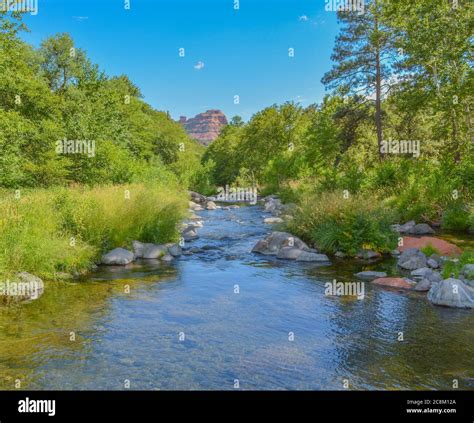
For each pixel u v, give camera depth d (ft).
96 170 74.59
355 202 45.44
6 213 33.68
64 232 36.63
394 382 16.65
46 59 131.75
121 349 19.66
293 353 19.33
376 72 105.19
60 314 24.34
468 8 68.49
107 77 112.98
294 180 114.52
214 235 55.31
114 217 41.42
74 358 18.66
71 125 79.00
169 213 47.11
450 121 79.92
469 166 59.41
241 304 26.58
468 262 31.81
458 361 18.35
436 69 76.23
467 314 24.26
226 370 17.72
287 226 50.93
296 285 31.04
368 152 120.26
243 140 226.38
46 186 67.31
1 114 59.57
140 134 142.00
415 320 23.38
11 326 22.38
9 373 17.24
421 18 74.18
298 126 187.01
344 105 114.83
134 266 37.19
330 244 42.45
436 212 58.34
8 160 57.52
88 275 33.65
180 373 17.44
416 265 35.32
